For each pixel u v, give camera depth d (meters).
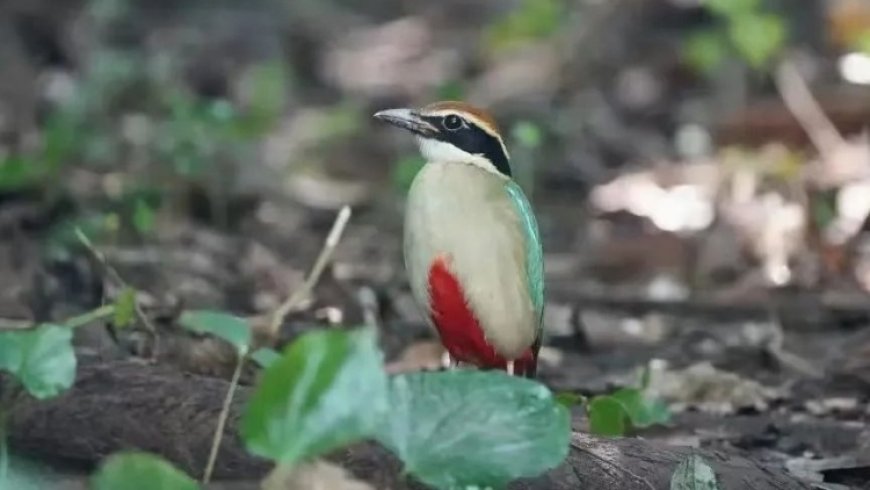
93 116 18.08
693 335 11.62
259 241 14.52
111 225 13.29
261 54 24.59
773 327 11.93
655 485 6.67
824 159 17.42
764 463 7.39
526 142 14.39
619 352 11.26
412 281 8.07
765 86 20.30
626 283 13.76
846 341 11.58
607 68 22.56
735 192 16.64
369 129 20.69
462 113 8.41
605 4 23.59
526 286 8.06
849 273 13.91
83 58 21.25
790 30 21.62
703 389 9.75
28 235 13.58
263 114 19.75
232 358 8.53
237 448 6.33
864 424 9.30
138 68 19.34
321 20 26.95
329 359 5.39
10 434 6.39
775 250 14.47
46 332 6.16
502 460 5.61
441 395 5.68
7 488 6.16
